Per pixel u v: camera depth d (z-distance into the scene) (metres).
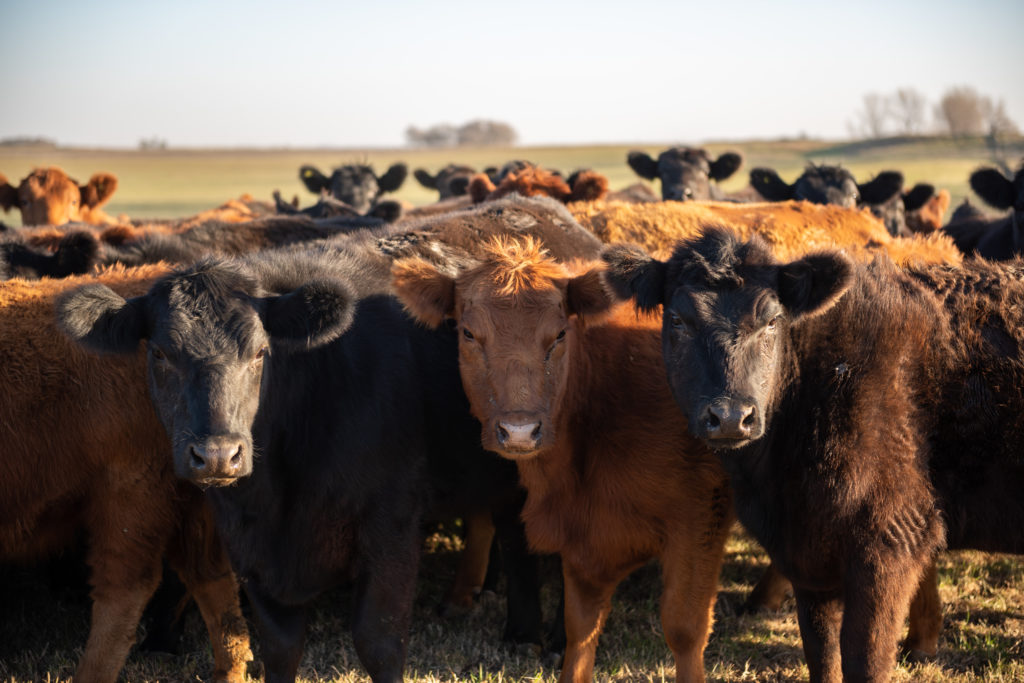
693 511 4.77
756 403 4.09
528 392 4.50
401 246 5.81
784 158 85.62
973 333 4.47
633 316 5.18
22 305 5.01
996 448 4.40
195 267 4.42
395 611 4.75
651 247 7.22
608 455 4.84
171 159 127.06
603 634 6.09
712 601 4.85
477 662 5.75
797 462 4.36
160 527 5.14
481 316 4.61
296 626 4.82
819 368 4.38
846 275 4.20
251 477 4.49
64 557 6.57
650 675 5.41
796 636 6.05
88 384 4.94
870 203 13.78
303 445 4.59
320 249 5.51
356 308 5.02
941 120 110.56
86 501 5.12
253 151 163.88
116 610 5.12
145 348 4.95
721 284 4.29
